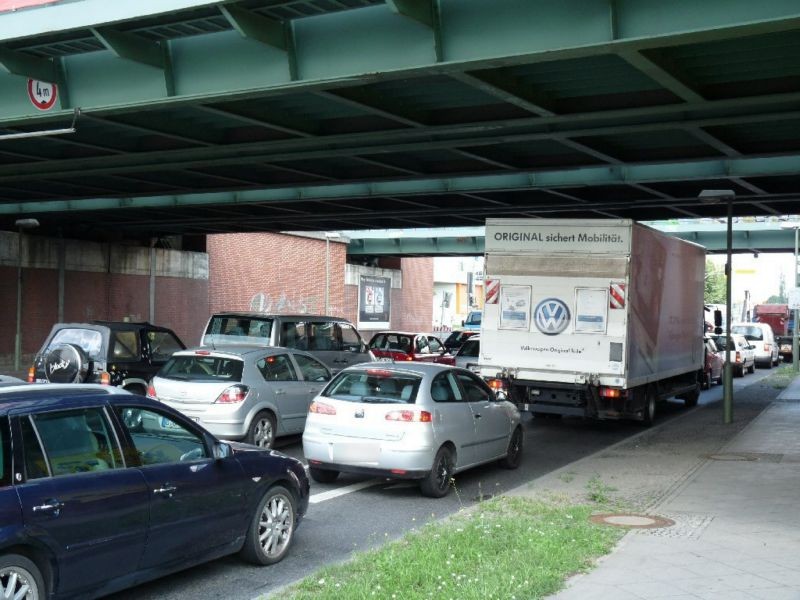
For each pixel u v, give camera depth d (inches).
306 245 1798.7
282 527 295.1
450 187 882.1
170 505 247.4
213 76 503.5
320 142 626.5
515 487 446.0
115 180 903.7
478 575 251.4
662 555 284.7
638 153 686.5
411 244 1843.0
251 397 498.9
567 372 609.9
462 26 427.8
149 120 595.8
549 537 299.7
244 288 1649.9
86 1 477.4
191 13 460.4
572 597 237.9
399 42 445.4
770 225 1502.2
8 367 1212.5
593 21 398.0
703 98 483.5
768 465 485.4
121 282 1391.5
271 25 466.6
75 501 219.1
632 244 601.6
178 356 515.8
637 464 492.4
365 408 409.7
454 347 1239.5
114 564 230.7
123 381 605.6
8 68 528.7
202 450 267.6
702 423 703.7
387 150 642.8
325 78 463.8
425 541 295.1
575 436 653.9
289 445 561.6
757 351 1672.0
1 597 202.1
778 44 419.8
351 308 2009.1
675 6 379.6
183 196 1055.6
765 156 651.5
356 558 277.0
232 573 280.5
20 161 760.3
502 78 474.6
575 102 529.0
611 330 601.0
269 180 855.7
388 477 407.5
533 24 411.5
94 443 233.8
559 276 614.9
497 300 630.5
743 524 335.3
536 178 832.3
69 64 555.2
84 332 610.5
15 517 204.4
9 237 1222.3
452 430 422.0
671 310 725.3
